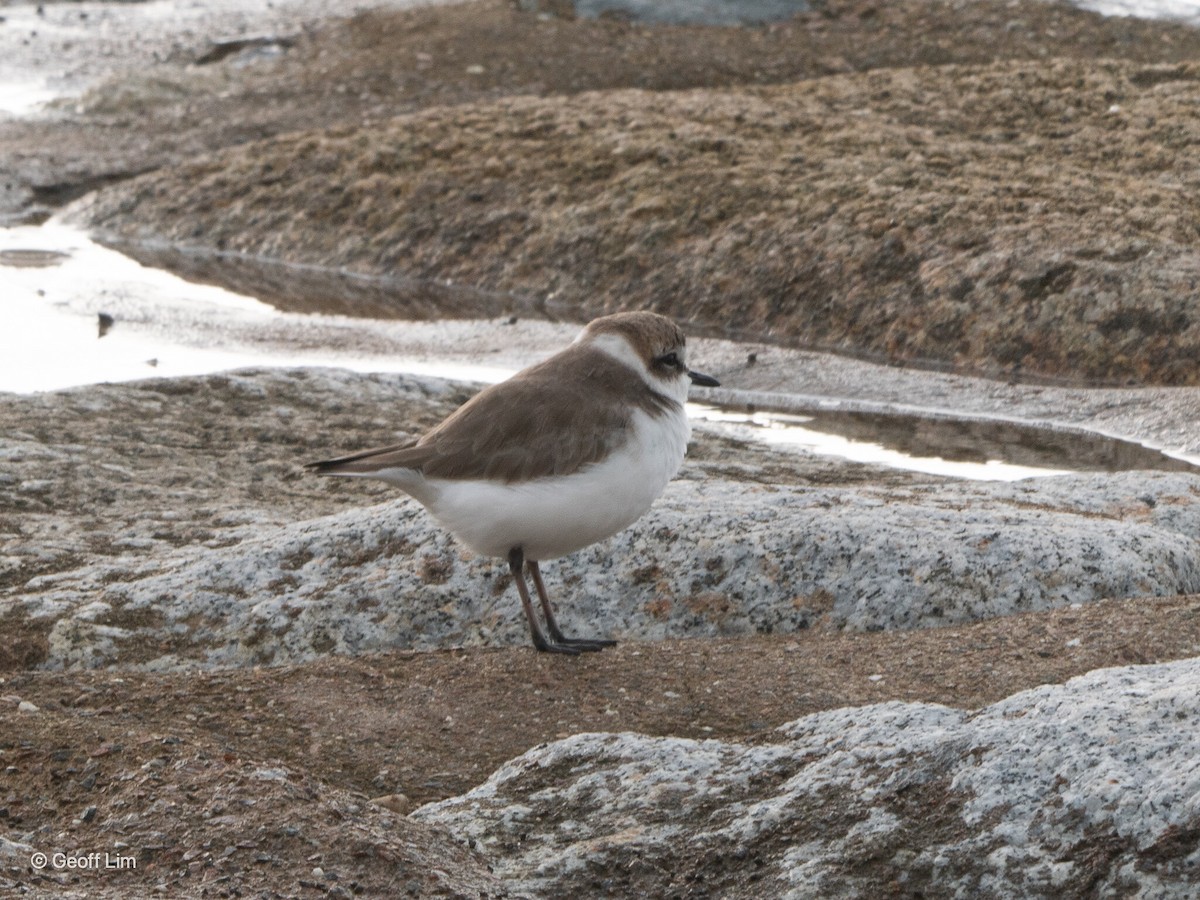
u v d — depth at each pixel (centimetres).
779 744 784
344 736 882
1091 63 2708
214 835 698
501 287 2231
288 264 2400
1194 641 943
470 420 913
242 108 3105
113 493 1296
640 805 736
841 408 1725
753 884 668
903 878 651
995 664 933
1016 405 1706
